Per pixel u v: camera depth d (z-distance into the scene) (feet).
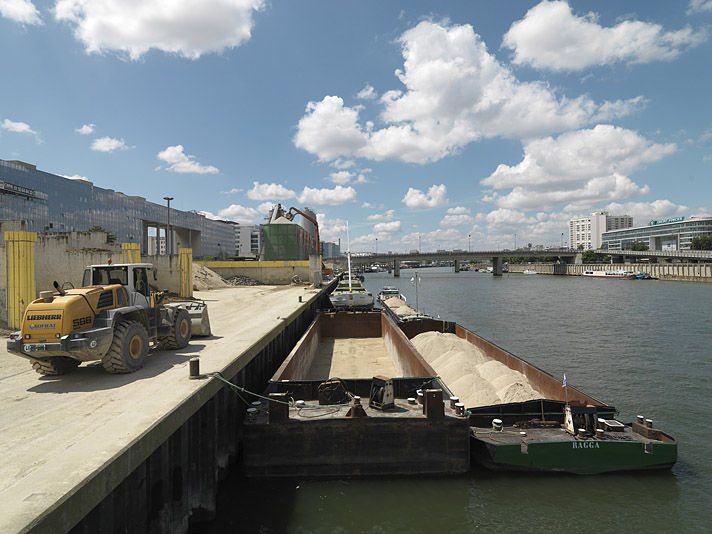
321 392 35.19
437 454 31.19
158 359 36.11
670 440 32.42
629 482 31.48
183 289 104.42
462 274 603.26
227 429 33.17
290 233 307.99
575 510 28.22
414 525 26.45
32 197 285.23
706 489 31.12
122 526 18.95
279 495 29.48
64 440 18.71
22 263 54.19
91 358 29.43
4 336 50.31
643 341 96.27
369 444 31.07
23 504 12.94
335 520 26.84
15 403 25.07
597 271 442.91
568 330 112.98
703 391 59.57
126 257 84.94
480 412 36.17
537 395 42.93
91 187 339.36
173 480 24.93
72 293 29.84
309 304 98.53
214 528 26.66
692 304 168.35
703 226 542.16
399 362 61.77
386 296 177.58
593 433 33.76
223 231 585.63
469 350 63.05
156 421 20.84
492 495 29.40
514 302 191.42
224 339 46.50
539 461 31.68
